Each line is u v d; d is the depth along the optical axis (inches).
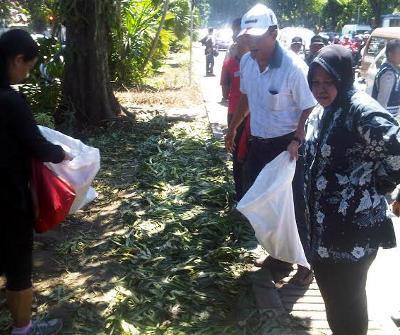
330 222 110.7
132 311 149.3
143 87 596.1
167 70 799.7
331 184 110.7
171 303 154.3
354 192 108.9
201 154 310.2
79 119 382.6
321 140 111.8
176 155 307.6
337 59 107.3
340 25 2630.4
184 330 140.9
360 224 109.0
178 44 1130.7
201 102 516.4
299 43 395.2
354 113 106.0
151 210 223.6
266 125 169.0
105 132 370.0
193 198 238.1
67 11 362.6
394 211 115.0
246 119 197.3
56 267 176.1
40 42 397.1
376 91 259.1
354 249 109.9
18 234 122.3
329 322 118.8
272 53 161.5
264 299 156.0
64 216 129.7
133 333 138.1
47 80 397.4
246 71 172.2
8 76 118.1
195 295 158.4
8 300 128.5
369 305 158.9
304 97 158.1
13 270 125.1
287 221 146.1
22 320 130.5
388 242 114.9
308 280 166.9
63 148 133.9
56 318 145.6
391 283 173.6
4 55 116.6
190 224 210.1
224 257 183.3
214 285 165.2
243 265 178.7
